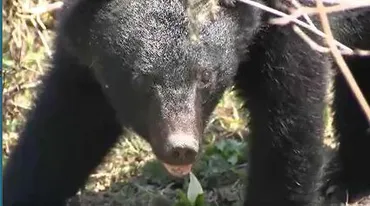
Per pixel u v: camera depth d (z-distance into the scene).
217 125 14.09
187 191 11.67
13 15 13.48
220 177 12.84
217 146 13.35
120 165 13.16
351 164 13.28
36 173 11.07
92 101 10.75
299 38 10.19
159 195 12.36
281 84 10.38
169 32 9.02
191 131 8.92
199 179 12.80
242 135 13.89
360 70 12.90
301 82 10.37
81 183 11.53
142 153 13.31
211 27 9.19
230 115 14.27
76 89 10.68
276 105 10.49
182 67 9.02
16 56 13.60
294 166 10.66
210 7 9.18
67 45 10.00
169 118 8.95
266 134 10.66
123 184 12.80
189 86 9.06
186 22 9.03
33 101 11.47
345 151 13.34
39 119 10.93
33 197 11.16
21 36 13.56
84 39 9.60
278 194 10.83
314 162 10.78
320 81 10.49
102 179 12.89
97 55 9.47
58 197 11.36
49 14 13.20
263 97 10.56
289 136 10.52
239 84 10.71
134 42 9.09
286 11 9.91
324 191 13.04
